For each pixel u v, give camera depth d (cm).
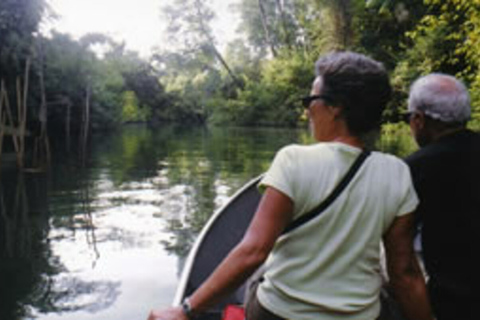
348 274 112
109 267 487
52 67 2270
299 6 2989
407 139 1492
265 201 109
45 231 629
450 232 147
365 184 113
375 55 1819
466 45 777
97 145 2064
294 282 113
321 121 121
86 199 848
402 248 121
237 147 1908
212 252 311
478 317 145
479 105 784
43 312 382
